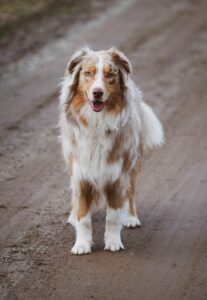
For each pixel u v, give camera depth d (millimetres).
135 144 8586
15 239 8789
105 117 8109
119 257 8266
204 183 10750
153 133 9562
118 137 8242
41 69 17516
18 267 7988
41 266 8016
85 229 8492
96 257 8266
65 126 8492
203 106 15000
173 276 7742
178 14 24094
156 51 19547
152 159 11891
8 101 15141
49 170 11422
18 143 12703
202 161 11766
